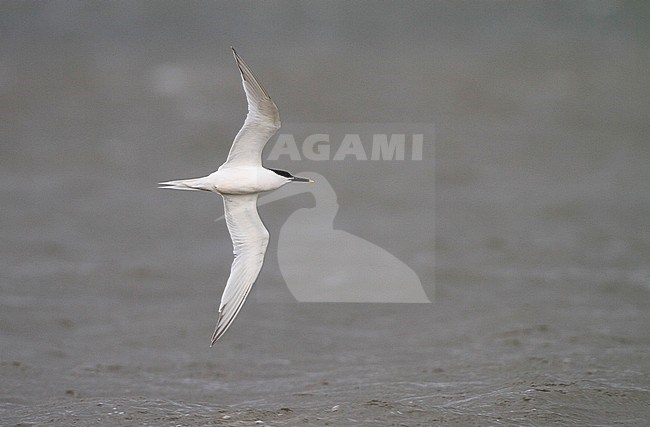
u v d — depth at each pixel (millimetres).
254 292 16062
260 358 12883
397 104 28094
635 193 21531
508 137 25844
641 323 13859
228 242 18984
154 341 13656
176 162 23953
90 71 30797
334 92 28969
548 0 37906
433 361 12406
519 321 14086
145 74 30797
